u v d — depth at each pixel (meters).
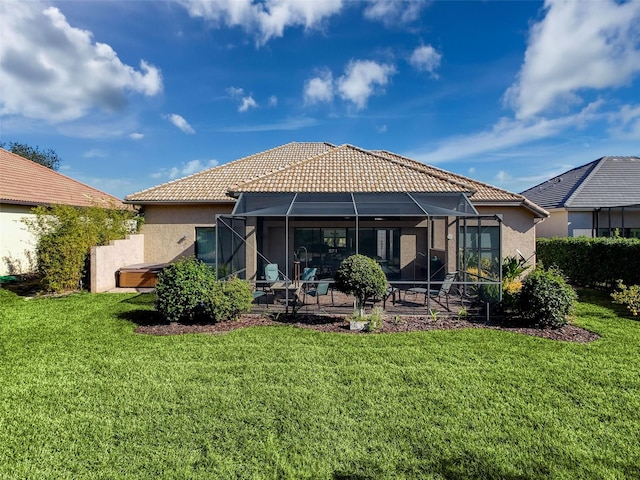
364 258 11.84
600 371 7.90
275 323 11.86
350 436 5.57
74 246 16.92
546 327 11.18
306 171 18.03
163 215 21.69
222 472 4.80
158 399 6.69
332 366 8.22
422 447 5.31
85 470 4.86
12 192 21.00
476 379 7.52
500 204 19.48
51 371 7.93
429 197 16.14
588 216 26.73
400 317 12.51
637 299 12.77
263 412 6.24
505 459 5.05
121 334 10.58
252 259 17.55
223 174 23.44
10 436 5.57
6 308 13.88
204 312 11.64
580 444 5.39
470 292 16.14
